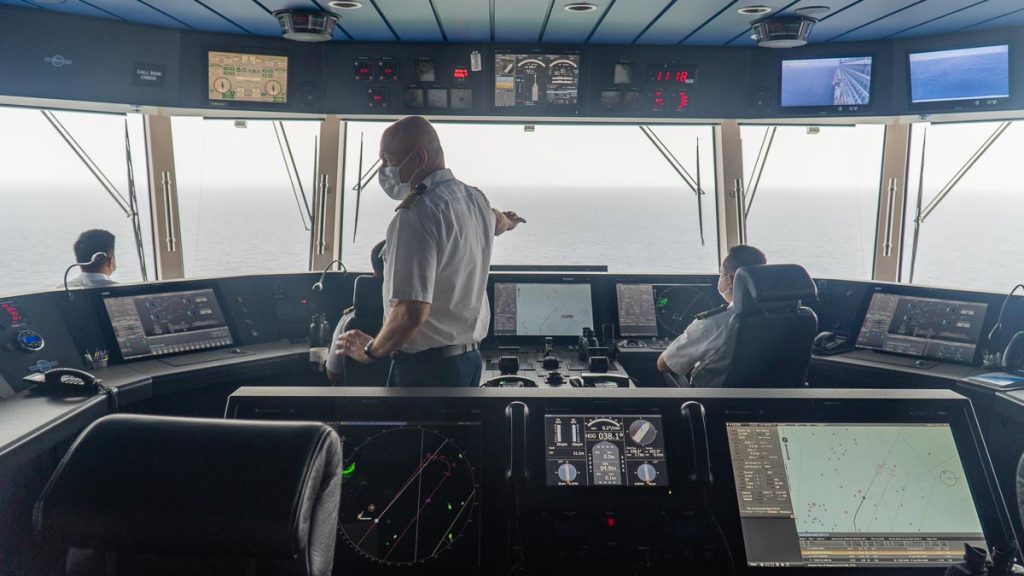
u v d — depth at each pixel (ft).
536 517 4.73
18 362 10.95
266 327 14.73
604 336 14.83
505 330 14.88
